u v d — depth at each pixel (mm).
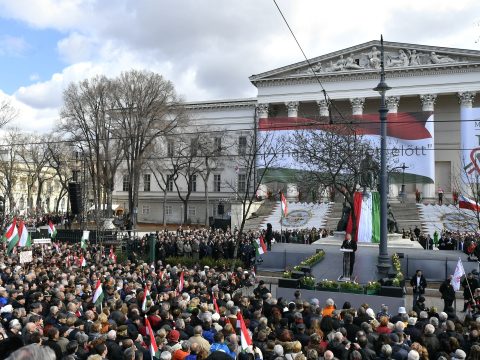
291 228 51906
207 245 30531
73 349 7773
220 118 77875
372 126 54938
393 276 19062
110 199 51250
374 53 67750
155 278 17891
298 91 71188
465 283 18828
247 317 11875
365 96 67625
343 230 31109
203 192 77812
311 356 7738
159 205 81000
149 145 53844
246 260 29219
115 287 14938
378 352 9156
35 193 94125
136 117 50438
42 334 8594
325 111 69500
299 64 70562
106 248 33094
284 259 26703
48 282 14641
